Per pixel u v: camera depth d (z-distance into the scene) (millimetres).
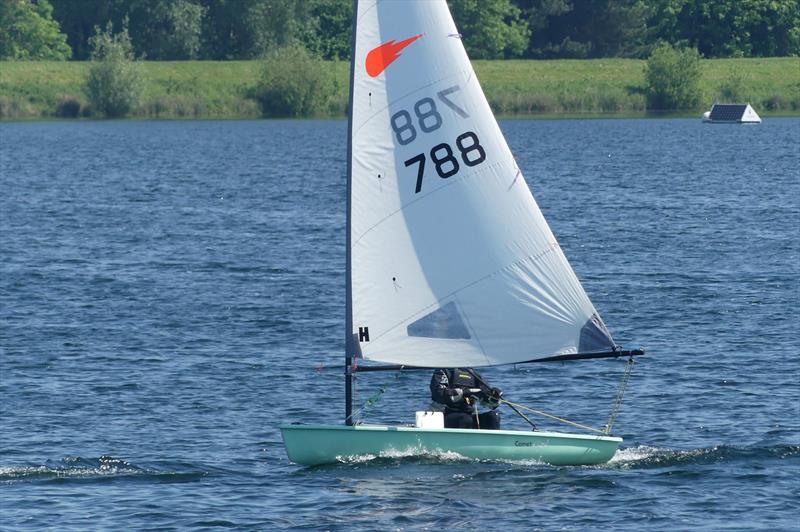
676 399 122250
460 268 101500
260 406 121562
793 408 118000
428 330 101625
